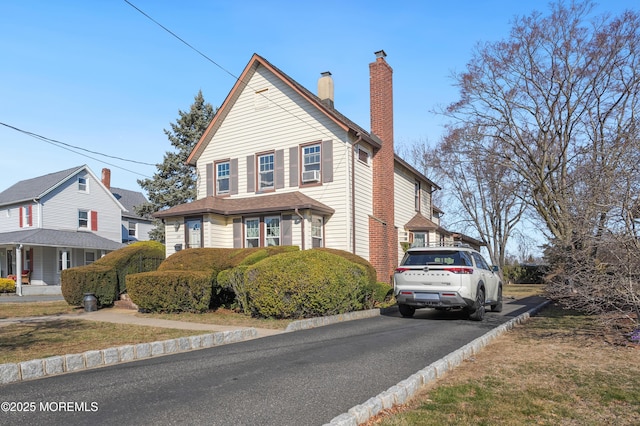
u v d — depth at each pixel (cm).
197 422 412
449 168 3434
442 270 1116
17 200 3009
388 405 457
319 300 1095
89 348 749
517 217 3356
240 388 519
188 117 3017
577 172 1703
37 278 2895
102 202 3372
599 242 806
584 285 888
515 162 2359
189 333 907
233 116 2005
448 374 591
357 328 1004
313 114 1792
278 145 1866
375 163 1906
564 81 2078
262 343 818
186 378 565
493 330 885
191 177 2984
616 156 1012
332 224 1712
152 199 3047
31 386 533
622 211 772
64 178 3075
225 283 1271
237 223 1792
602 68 1947
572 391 507
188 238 1808
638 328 802
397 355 698
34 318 1218
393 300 1636
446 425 407
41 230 2884
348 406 458
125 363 661
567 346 757
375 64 1962
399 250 2114
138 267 1694
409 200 2364
